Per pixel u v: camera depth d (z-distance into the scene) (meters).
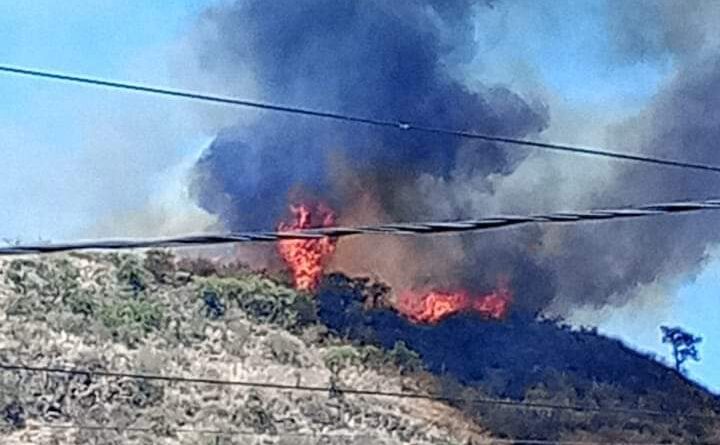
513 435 79.75
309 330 88.44
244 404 70.25
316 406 73.88
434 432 75.75
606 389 89.56
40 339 70.00
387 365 86.69
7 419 60.47
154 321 80.31
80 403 63.94
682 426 87.06
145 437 63.16
